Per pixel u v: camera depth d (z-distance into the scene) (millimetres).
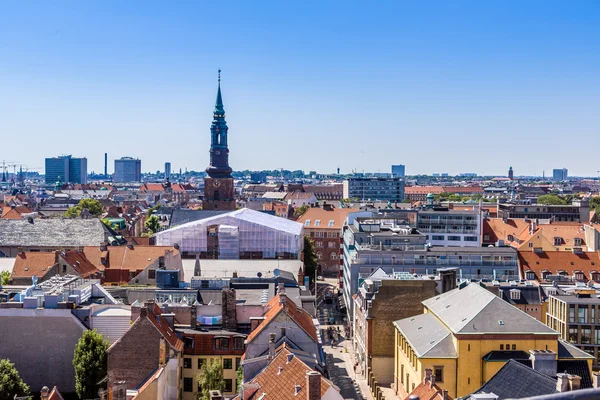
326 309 195250
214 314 105312
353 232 184375
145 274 156875
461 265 169250
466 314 104938
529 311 147375
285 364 75562
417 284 128250
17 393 87312
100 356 91125
